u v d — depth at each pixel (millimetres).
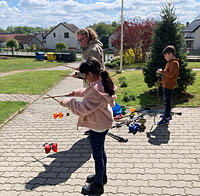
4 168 3916
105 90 2742
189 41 47875
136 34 22406
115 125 5535
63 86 11414
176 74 4965
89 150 4441
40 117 6531
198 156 3990
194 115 5926
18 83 12258
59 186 3383
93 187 3141
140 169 3684
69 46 64562
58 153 4371
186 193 3072
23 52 54594
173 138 4707
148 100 7516
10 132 5488
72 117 6457
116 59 23266
